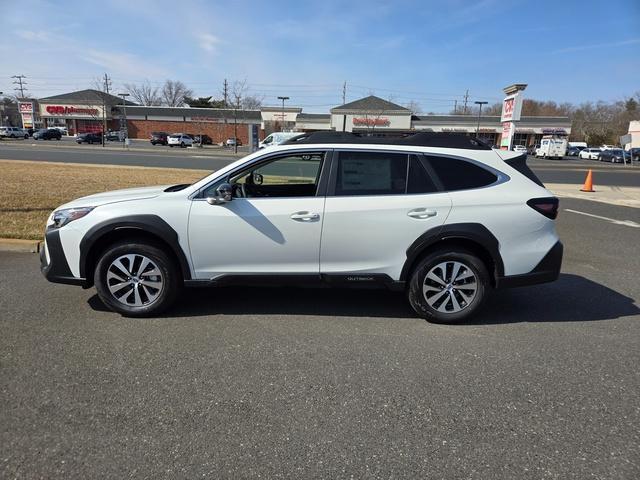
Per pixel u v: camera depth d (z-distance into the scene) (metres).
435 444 2.56
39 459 2.36
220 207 4.07
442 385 3.19
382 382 3.21
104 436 2.55
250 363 3.44
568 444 2.58
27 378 3.14
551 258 4.20
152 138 56.16
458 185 4.16
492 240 4.09
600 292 5.38
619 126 84.31
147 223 4.03
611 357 3.67
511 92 20.41
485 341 3.93
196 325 4.11
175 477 2.26
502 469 2.37
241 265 4.16
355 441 2.57
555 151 55.38
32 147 37.25
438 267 4.17
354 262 4.15
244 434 2.61
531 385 3.22
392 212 4.06
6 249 6.53
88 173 15.94
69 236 4.09
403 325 4.24
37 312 4.32
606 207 13.22
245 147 61.81
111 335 3.86
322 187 4.14
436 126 72.56
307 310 4.55
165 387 3.07
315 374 3.30
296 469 2.34
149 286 4.21
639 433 2.69
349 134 4.50
